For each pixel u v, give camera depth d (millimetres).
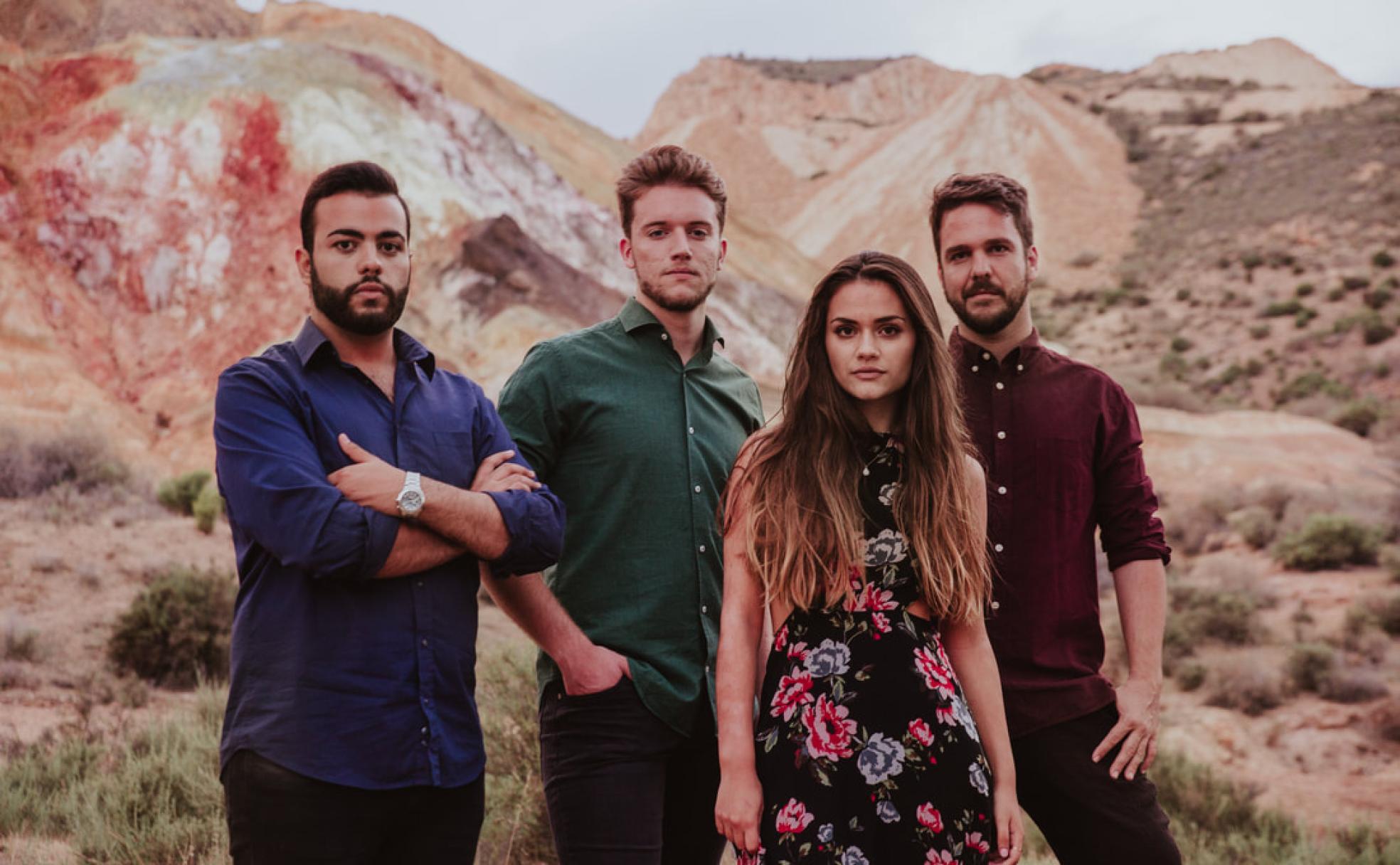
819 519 3064
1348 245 77875
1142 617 3689
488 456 3199
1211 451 34031
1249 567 22734
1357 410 45844
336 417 2951
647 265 3715
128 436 24469
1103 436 3783
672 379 3729
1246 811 9992
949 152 113562
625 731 3412
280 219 29469
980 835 2961
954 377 3205
